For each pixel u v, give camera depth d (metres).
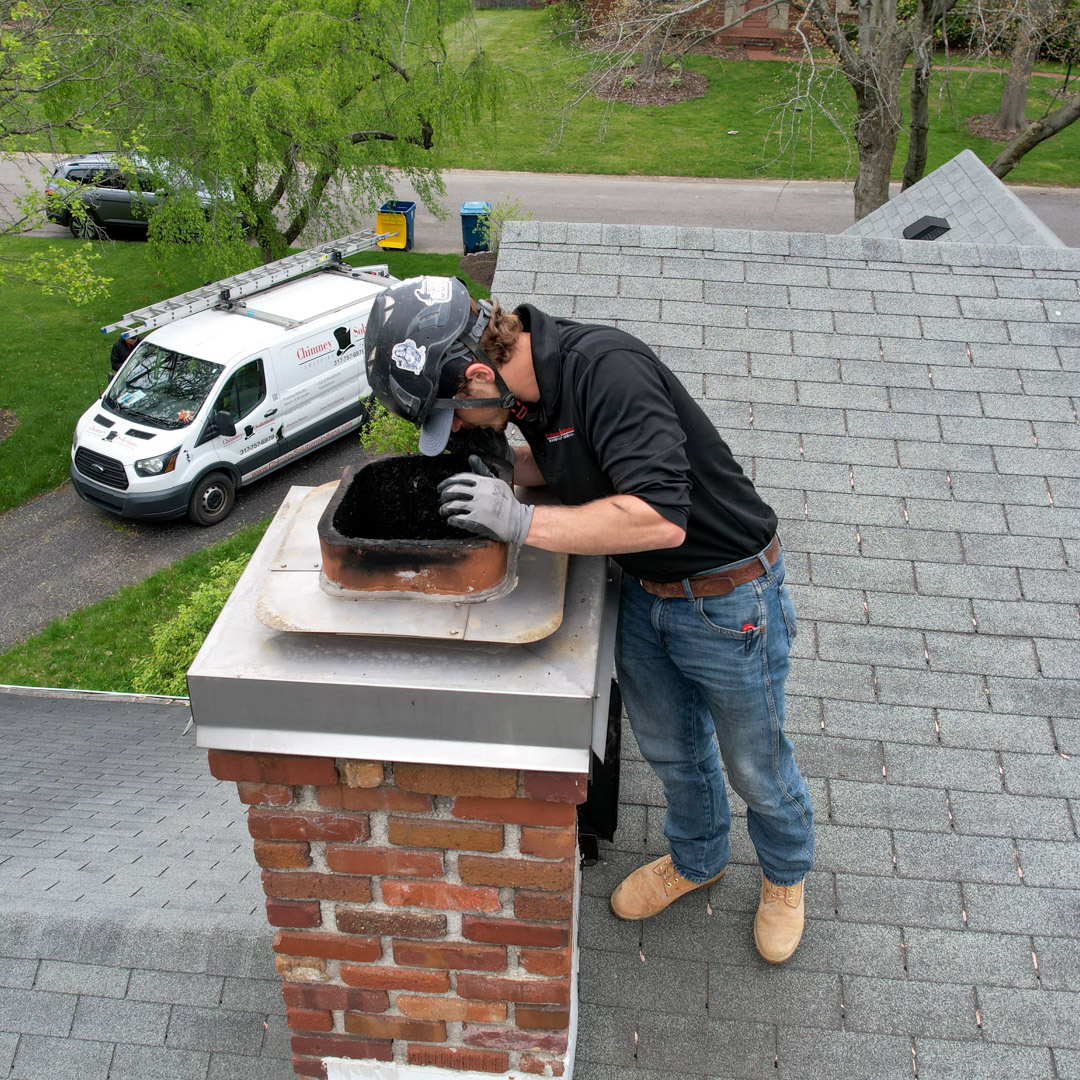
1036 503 4.17
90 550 12.21
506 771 1.58
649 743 2.43
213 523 12.46
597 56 15.91
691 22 16.83
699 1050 2.46
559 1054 1.97
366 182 17.27
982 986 2.60
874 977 2.62
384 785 1.64
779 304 5.08
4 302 18.34
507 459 1.91
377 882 1.77
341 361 13.20
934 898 2.83
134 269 19.81
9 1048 2.60
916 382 4.69
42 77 13.20
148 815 4.55
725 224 22.19
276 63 14.80
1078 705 3.44
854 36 17.02
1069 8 15.41
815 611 3.80
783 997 2.57
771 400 4.64
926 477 4.30
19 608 11.34
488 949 1.83
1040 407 4.55
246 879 3.32
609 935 2.71
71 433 14.41
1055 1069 2.42
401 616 1.59
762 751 2.28
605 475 1.84
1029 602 3.81
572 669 1.54
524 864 1.70
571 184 24.64
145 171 15.17
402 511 1.94
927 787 3.17
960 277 5.15
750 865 2.90
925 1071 2.41
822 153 26.06
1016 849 2.97
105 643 10.77
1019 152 16.09
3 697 7.68
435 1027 1.97
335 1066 2.08
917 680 3.54
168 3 13.77
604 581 1.79
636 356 1.76
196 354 11.96
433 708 1.52
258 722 1.58
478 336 1.73
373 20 15.27
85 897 3.08
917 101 15.64
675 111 28.53
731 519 2.02
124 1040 2.61
